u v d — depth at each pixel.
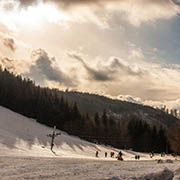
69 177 23.52
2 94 164.12
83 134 159.50
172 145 144.50
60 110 163.75
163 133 168.62
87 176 24.36
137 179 19.66
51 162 37.50
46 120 158.50
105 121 167.00
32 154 77.44
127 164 41.34
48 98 171.75
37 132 128.00
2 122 127.06
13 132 114.38
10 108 161.50
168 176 20.12
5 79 172.38
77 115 165.62
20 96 165.88
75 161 42.69
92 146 131.12
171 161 53.94
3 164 31.38
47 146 104.75
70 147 115.69
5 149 78.00
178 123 146.25
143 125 171.88
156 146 167.12
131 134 168.38
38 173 25.28
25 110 161.00
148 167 36.06
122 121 183.25
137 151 164.00
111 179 18.84
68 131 158.00
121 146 163.25
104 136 163.12
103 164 38.56
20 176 23.25
